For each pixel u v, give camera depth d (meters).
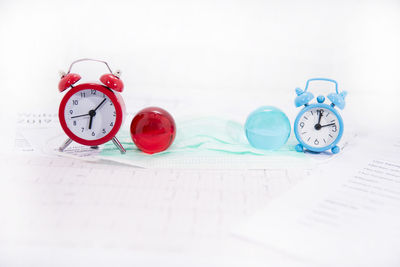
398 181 0.96
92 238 0.70
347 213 0.80
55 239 0.69
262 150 1.14
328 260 0.65
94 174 0.97
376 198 0.87
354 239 0.71
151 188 0.90
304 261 0.65
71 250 0.66
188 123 1.31
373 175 0.99
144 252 0.66
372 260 0.65
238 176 0.98
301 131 1.13
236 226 0.74
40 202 0.82
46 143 1.16
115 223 0.75
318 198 0.87
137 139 1.07
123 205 0.82
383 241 0.71
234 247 0.68
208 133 1.24
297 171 1.01
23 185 0.90
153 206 0.82
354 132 1.32
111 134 1.08
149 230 0.73
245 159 1.08
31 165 1.01
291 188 0.91
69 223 0.75
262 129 1.10
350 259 0.66
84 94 1.07
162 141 1.07
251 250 0.67
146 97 1.55
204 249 0.67
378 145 1.22
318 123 1.13
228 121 1.33
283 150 1.15
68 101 1.07
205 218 0.77
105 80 1.06
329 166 1.05
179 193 0.88
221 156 1.10
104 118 1.08
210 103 1.51
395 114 1.47
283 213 0.80
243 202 0.84
